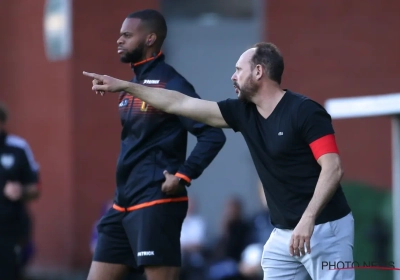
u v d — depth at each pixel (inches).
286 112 657.6
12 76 1817.2
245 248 1272.1
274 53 669.3
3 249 1151.0
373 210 1250.0
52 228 1701.5
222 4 1744.6
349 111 950.4
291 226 674.8
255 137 673.0
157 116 746.2
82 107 1653.5
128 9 1665.8
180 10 1737.2
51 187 1705.2
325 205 634.8
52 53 1691.7
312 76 1685.5
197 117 698.8
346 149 1678.2
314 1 1685.5
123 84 698.2
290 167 661.3
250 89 669.3
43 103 1724.9
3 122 1160.8
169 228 749.9
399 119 967.0
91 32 1649.9
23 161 1165.7
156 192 746.8
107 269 768.3
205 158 743.1
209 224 1732.3
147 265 746.2
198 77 1744.6
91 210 1659.7
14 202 1158.3
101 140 1665.8
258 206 1722.4
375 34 1679.4
